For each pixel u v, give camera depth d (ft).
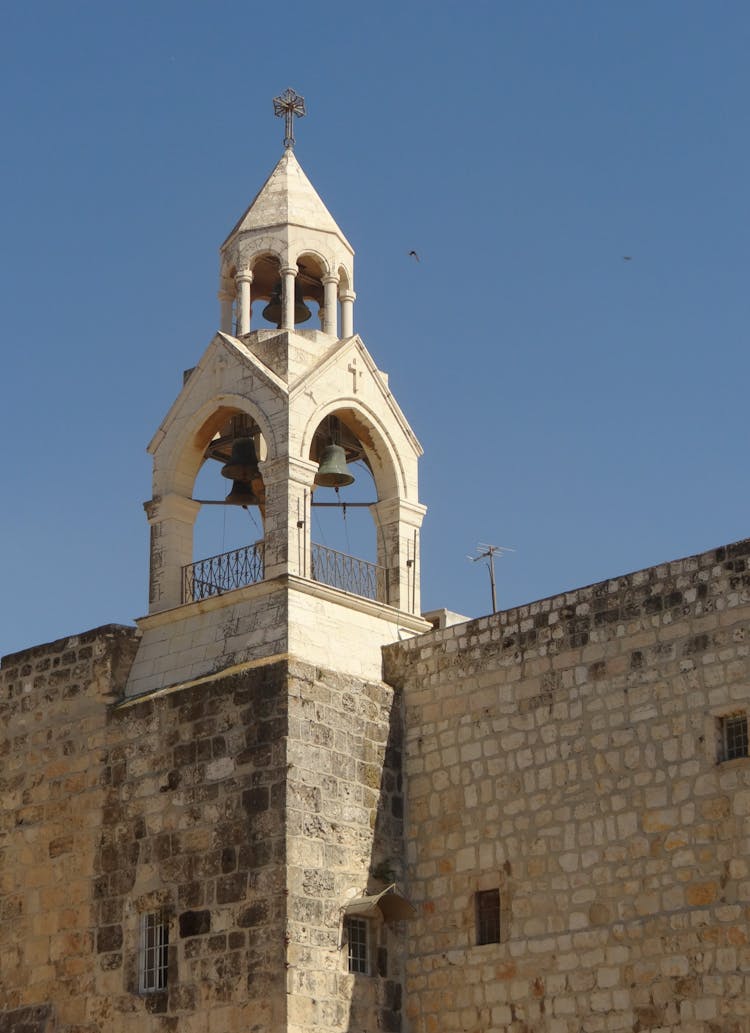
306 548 126.00
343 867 118.01
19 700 136.36
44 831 130.41
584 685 115.55
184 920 118.83
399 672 126.62
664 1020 105.50
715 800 106.93
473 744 120.57
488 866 116.98
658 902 107.76
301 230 136.15
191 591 131.75
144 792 124.77
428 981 117.80
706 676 109.70
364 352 134.92
